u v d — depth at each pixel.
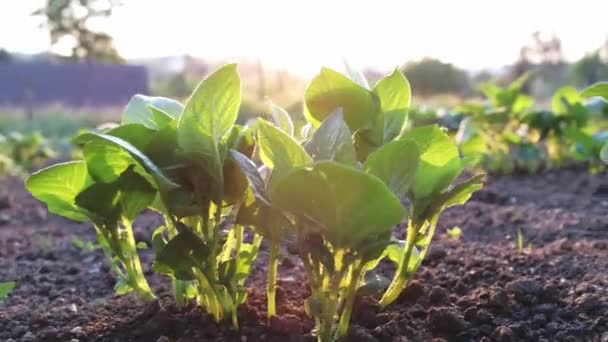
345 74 0.45
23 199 1.40
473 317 0.48
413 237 0.45
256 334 0.44
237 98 0.38
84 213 0.44
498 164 1.48
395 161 0.36
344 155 0.36
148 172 0.39
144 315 0.48
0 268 0.73
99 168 0.42
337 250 0.36
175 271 0.42
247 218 0.39
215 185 0.40
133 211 0.44
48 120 4.84
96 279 0.66
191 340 0.43
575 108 1.45
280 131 0.35
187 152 0.39
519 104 1.55
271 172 0.39
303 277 0.61
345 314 0.41
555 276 0.58
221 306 0.45
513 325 0.46
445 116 1.61
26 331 0.49
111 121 4.93
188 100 0.38
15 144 2.16
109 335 0.47
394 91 0.44
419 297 0.51
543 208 1.05
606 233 0.83
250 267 0.45
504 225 0.91
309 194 0.34
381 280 0.41
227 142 0.41
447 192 0.42
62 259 0.79
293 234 0.40
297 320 0.45
